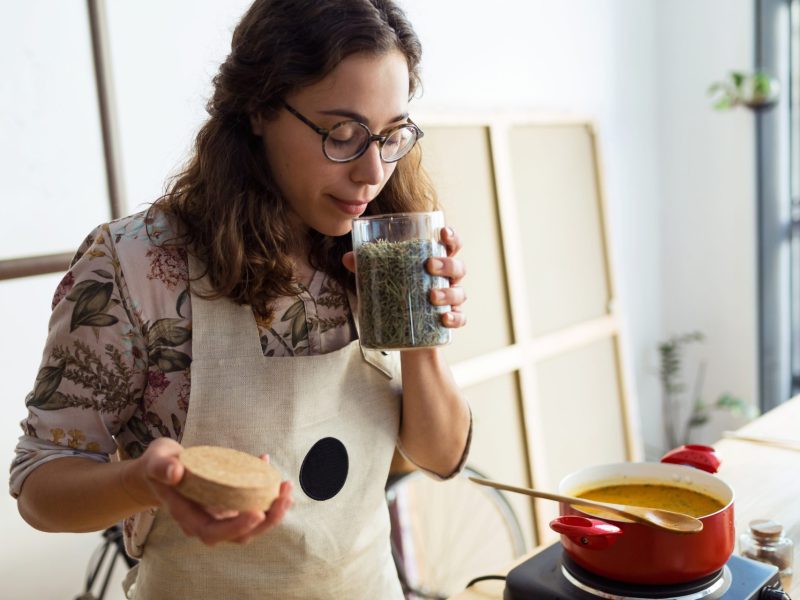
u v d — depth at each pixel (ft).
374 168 3.47
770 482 5.04
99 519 3.14
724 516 3.35
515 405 10.02
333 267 4.02
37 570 6.68
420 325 3.42
